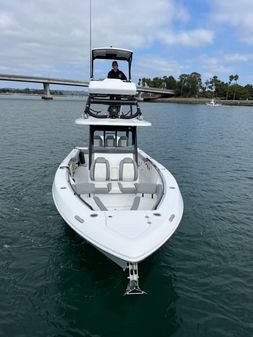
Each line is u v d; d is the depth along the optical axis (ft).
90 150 26.76
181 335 15.42
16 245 22.58
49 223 25.91
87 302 17.30
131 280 16.08
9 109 160.86
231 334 15.53
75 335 15.26
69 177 24.90
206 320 16.37
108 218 18.13
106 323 15.96
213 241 24.03
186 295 18.12
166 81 428.97
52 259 20.95
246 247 23.38
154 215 18.58
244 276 19.95
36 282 18.71
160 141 70.74
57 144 61.87
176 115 161.07
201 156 55.21
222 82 451.53
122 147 26.94
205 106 328.08
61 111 155.12
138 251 15.85
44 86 319.47
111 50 28.43
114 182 25.62
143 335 15.37
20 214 27.50
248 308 17.25
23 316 16.25
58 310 16.71
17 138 66.59
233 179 40.88
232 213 29.32
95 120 25.14
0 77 248.93
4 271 19.60
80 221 18.17
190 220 27.48
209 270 20.47
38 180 37.22
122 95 26.96
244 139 78.23
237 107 335.26
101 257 20.85
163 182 24.06
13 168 42.27
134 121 25.35
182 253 22.26
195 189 36.06
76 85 273.75
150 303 17.39
